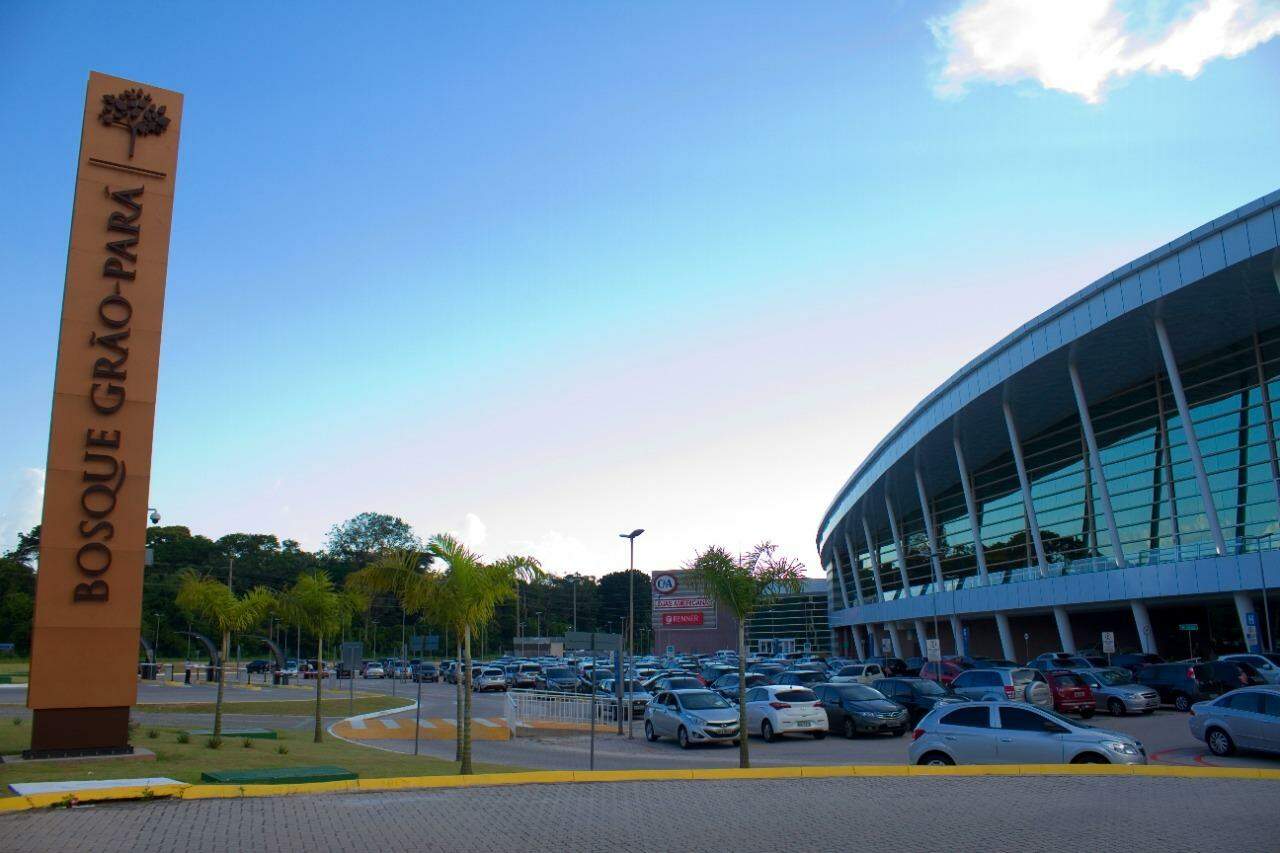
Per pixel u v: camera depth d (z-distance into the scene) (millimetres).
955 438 64438
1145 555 49156
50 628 18031
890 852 9602
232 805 12250
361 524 136625
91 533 18516
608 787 14383
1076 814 11773
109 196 19562
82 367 18812
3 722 27516
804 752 23797
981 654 73188
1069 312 47094
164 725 30391
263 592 24281
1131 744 16000
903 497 83125
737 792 13836
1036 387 54438
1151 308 42844
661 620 123812
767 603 20281
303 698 47344
